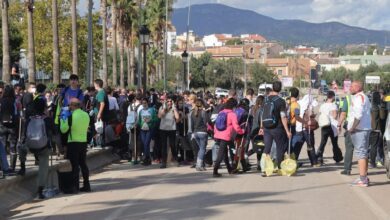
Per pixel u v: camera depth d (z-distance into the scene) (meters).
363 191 11.70
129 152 18.70
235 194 11.40
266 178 13.88
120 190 12.23
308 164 16.94
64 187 11.96
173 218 9.09
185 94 21.89
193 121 15.98
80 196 11.56
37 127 11.23
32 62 29.56
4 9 27.81
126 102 18.92
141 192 11.87
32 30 29.64
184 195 11.38
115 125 18.64
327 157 19.14
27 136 11.20
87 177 12.11
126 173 15.48
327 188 12.13
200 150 15.85
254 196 11.12
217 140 14.41
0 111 11.84
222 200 10.70
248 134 15.66
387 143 13.37
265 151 14.26
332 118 16.52
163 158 16.67
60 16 59.12
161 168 16.61
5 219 9.41
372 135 15.71
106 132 18.55
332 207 9.93
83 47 60.56
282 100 14.16
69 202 10.89
